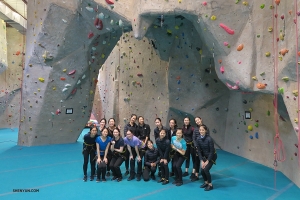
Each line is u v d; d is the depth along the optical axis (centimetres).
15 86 1338
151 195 417
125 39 913
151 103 865
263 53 436
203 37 525
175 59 768
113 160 489
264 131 603
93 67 801
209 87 750
